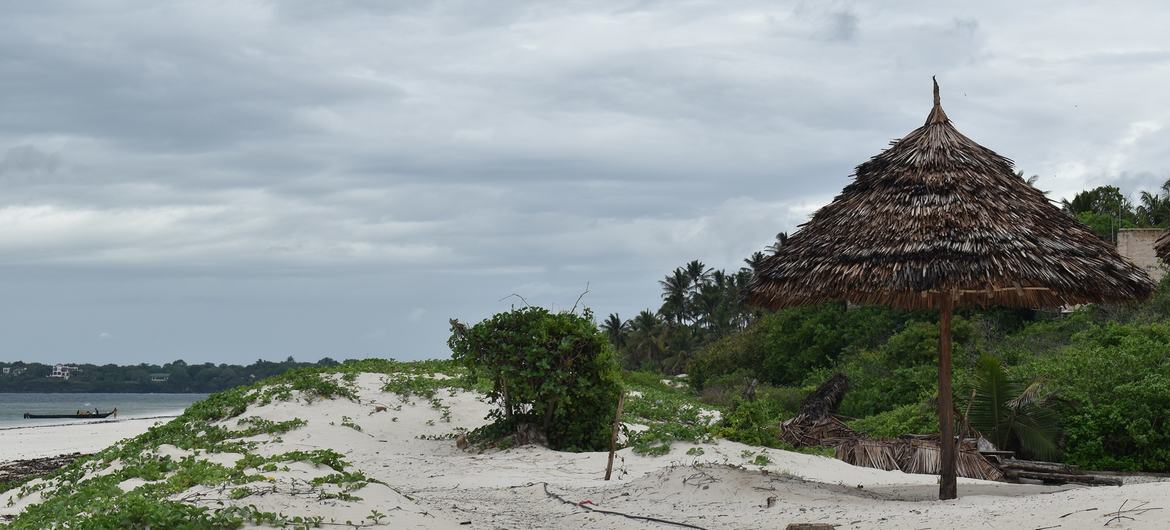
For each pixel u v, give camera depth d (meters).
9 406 113.19
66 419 71.56
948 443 11.94
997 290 11.13
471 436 19.56
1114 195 58.03
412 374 25.12
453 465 16.83
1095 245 11.98
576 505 12.27
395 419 21.48
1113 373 20.55
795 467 15.95
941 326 12.02
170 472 12.87
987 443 17.09
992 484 14.55
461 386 23.81
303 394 22.27
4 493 15.55
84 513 9.70
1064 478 15.35
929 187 11.81
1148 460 19.25
